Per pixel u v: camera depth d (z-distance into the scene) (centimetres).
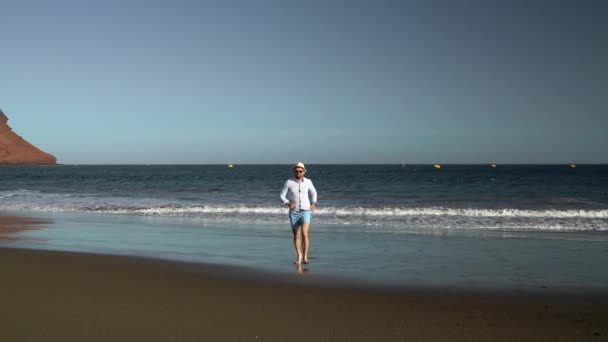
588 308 512
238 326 446
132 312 486
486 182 4672
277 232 1229
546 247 991
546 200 2406
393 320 467
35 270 677
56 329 433
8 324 445
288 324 453
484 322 462
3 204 2127
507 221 1506
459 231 1273
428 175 7294
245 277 661
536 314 489
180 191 3184
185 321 459
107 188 3622
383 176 6856
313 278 661
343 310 500
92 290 570
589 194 2855
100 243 1025
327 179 5634
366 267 757
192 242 1047
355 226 1391
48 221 1487
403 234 1205
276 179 5691
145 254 870
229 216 1650
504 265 783
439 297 557
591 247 994
